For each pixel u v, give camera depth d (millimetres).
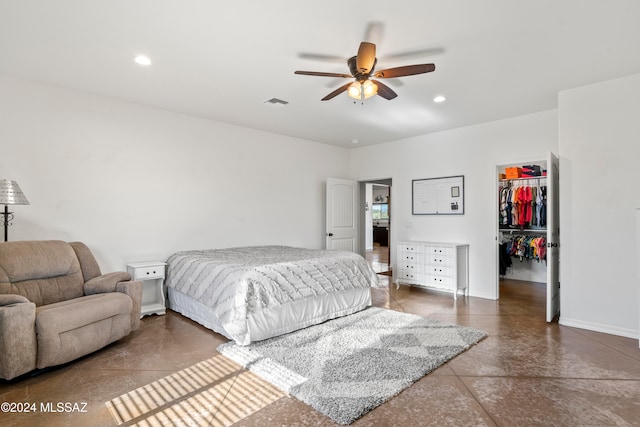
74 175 3660
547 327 3492
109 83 3475
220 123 4898
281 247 5082
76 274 3227
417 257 5246
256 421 1888
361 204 7000
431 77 3270
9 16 2273
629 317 3203
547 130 4293
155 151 4262
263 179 5422
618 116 3270
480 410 1980
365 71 2557
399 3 2127
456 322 3662
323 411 1958
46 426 1832
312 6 2160
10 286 2744
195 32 2479
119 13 2242
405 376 2375
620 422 1862
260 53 2803
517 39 2559
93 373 2467
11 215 3297
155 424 1859
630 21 2307
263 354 2783
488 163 4824
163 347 2975
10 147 3295
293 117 4652
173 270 4090
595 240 3387
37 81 3422
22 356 2271
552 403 2053
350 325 3551
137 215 4113
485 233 4855
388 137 5797
